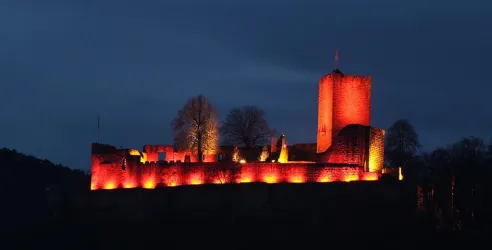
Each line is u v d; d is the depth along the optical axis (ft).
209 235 249.14
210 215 253.85
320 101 303.07
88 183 283.38
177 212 253.03
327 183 264.52
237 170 264.31
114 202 254.68
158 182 258.98
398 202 271.49
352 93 295.69
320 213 259.60
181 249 245.65
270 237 251.39
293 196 260.21
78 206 262.67
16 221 283.18
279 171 265.75
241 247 247.29
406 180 280.51
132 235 249.75
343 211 261.24
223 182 262.47
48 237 260.83
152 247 246.06
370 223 260.83
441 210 279.69
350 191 266.36
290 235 253.03
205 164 262.67
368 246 251.19
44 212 282.36
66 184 303.07
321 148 299.38
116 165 260.01
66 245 253.65
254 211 256.73
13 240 264.11
